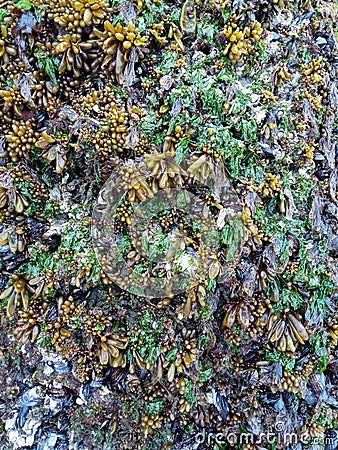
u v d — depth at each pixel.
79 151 0.64
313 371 0.78
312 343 0.76
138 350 0.68
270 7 0.69
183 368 0.69
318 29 0.77
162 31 0.65
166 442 0.73
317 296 0.75
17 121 0.63
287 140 0.72
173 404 0.71
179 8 0.66
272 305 0.73
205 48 0.68
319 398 0.78
